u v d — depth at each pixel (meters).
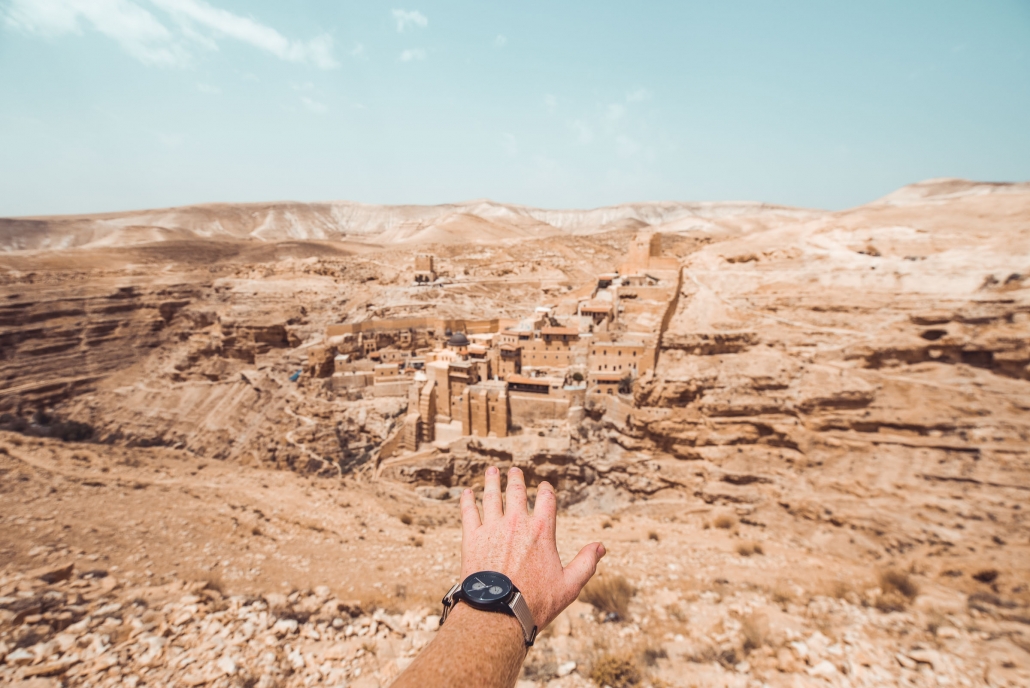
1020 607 15.80
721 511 37.03
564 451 53.84
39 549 18.53
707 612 16.08
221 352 119.00
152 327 135.62
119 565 17.84
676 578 20.09
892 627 14.23
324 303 127.00
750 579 19.88
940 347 40.31
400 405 80.81
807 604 16.59
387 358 93.50
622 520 36.88
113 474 36.75
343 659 12.48
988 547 24.78
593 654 13.41
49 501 25.80
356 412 81.31
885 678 11.57
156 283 143.25
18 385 109.81
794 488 36.25
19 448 39.50
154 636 12.41
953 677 11.40
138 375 122.88
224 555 20.91
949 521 27.94
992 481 29.92
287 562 21.19
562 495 51.56
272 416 88.38
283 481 43.88
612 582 18.31
